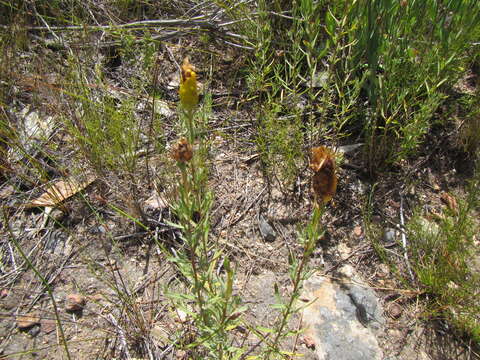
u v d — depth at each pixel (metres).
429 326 0.66
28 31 0.92
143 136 0.83
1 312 0.60
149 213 0.74
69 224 0.71
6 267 0.65
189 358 0.58
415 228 0.72
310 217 0.78
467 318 0.63
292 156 0.79
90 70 0.84
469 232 0.69
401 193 0.83
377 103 0.81
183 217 0.42
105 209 0.74
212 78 0.98
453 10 0.78
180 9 1.05
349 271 0.72
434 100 0.76
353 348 0.63
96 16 1.00
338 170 0.84
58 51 0.88
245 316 0.64
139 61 0.91
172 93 0.93
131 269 0.68
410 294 0.69
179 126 0.76
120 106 0.79
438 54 0.78
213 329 0.47
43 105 0.81
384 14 0.78
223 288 0.47
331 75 0.76
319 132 0.82
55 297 0.63
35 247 0.68
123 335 0.59
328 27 0.75
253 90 0.87
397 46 0.81
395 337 0.65
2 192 0.73
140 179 0.77
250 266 0.70
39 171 0.71
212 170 0.82
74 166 0.75
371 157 0.82
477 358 0.64
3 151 0.73
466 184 0.86
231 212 0.77
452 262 0.67
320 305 0.66
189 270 0.46
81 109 0.76
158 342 0.60
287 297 0.67
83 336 0.59
